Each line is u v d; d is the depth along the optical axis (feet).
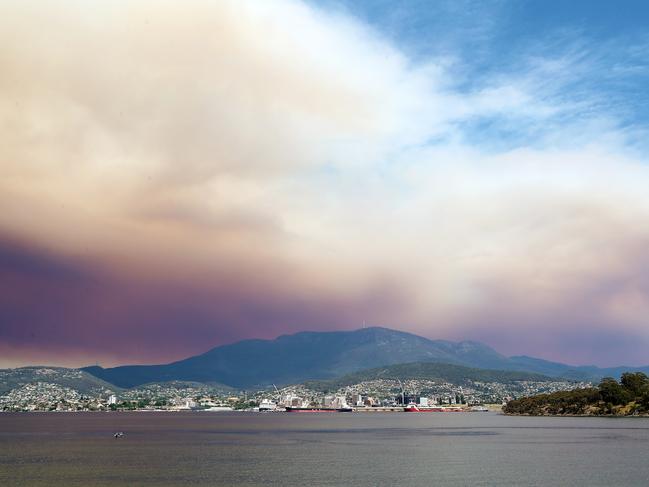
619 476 483.92
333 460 617.62
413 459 622.54
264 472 520.42
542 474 497.46
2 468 555.69
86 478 487.61
